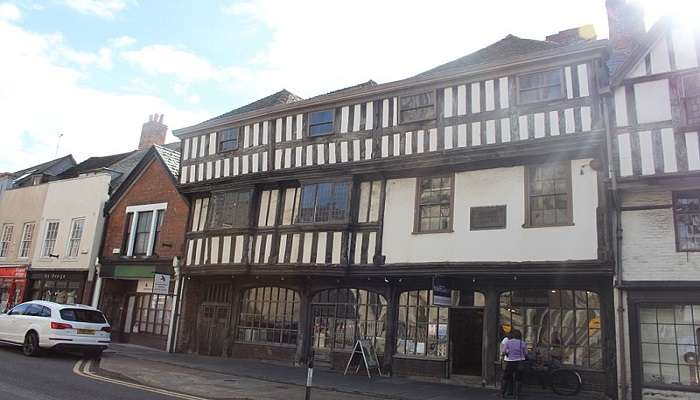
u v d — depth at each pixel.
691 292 9.85
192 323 17.44
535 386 11.38
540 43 13.41
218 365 14.07
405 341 13.36
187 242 17.53
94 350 13.69
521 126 12.05
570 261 11.00
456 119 12.94
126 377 10.73
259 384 11.10
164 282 15.86
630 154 10.53
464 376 12.48
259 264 15.24
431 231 12.93
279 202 15.72
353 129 14.53
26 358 12.64
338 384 11.57
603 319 10.98
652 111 10.51
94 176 21.55
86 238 20.81
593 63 11.53
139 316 19.14
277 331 15.68
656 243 10.34
